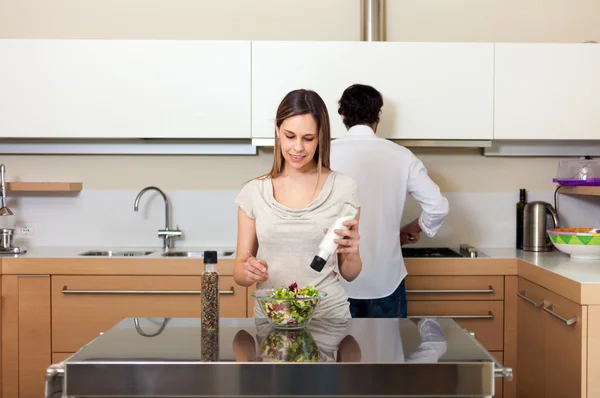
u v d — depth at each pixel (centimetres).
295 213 198
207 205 374
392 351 151
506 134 336
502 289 326
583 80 336
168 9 371
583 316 242
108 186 373
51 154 370
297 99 192
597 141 359
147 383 142
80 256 323
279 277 199
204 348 153
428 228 307
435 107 334
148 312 322
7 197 372
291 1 371
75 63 332
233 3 371
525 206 359
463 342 159
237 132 334
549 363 278
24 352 322
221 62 332
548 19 374
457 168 374
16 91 332
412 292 324
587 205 374
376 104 284
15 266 321
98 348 153
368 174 278
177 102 334
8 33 368
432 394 141
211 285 172
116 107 333
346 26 372
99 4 369
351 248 180
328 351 150
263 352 149
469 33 373
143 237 374
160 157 373
